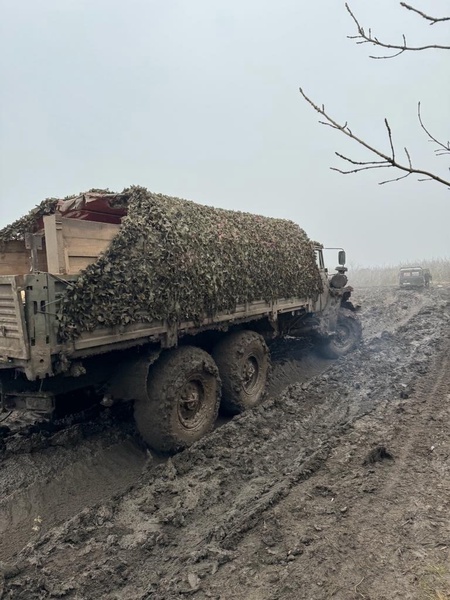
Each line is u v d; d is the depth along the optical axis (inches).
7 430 204.4
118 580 115.2
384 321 519.8
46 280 147.9
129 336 175.3
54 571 119.2
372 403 239.0
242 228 254.2
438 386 256.4
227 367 232.5
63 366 151.9
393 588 105.1
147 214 191.0
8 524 143.9
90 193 216.5
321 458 173.8
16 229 234.4
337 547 121.0
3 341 150.9
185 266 198.7
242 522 134.3
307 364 345.7
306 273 307.4
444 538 121.7
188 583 111.7
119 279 170.6
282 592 106.6
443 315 509.0
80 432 203.3
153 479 167.6
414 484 151.3
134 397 185.6
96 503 155.4
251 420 219.8
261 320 274.8
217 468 173.6
